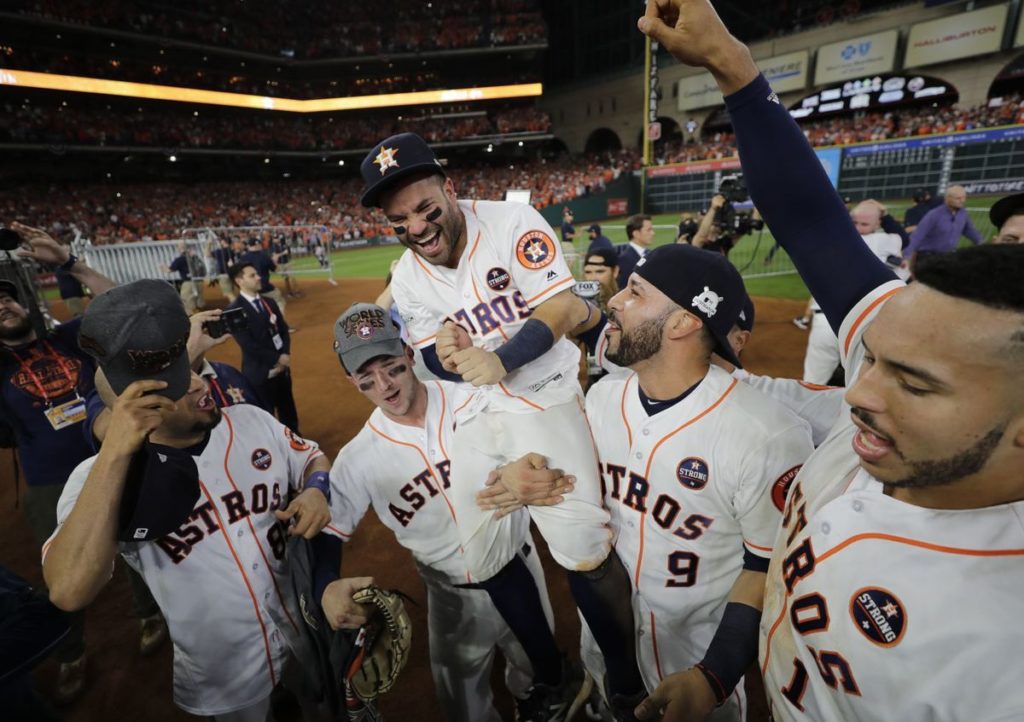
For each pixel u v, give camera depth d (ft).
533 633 6.55
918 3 85.87
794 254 4.32
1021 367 2.12
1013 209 8.30
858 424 2.70
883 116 95.61
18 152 92.22
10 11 83.92
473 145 128.67
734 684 4.18
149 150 101.14
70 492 5.37
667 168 87.04
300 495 6.15
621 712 5.45
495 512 5.63
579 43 132.05
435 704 8.85
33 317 9.95
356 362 5.69
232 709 6.42
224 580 6.11
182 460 4.82
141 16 98.63
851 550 2.91
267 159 123.75
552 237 6.31
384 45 122.62
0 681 3.84
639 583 5.49
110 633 10.80
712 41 3.99
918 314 2.34
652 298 4.65
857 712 2.90
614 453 5.53
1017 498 2.46
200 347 6.98
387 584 11.62
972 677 2.40
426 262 6.82
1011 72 87.51
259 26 120.67
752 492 4.55
